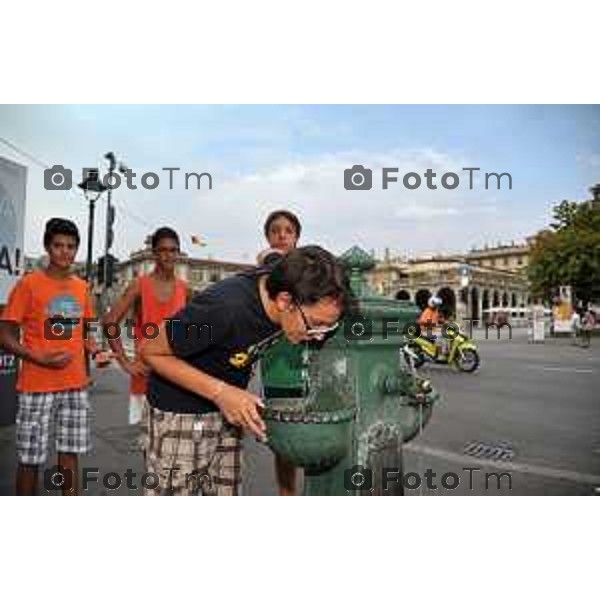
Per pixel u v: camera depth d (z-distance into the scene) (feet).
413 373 8.04
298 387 10.00
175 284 11.89
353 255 7.50
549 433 20.07
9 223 18.51
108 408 23.93
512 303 133.08
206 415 7.13
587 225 111.75
